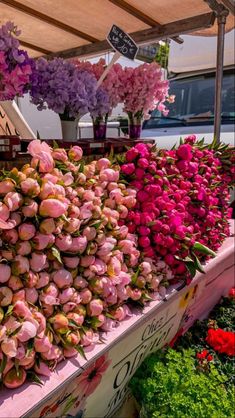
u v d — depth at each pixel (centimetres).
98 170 119
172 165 138
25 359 77
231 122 393
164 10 180
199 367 139
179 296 132
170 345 153
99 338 97
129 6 175
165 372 123
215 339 159
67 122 139
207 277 159
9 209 78
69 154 107
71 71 133
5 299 77
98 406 109
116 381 113
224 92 420
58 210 81
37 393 77
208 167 160
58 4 170
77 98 129
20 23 191
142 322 109
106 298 100
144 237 118
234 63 429
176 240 123
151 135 398
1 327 73
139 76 167
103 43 220
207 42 434
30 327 75
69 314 88
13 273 79
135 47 151
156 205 122
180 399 115
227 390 138
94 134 166
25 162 113
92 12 180
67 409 92
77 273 93
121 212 116
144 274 113
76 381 89
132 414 134
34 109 365
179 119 428
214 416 113
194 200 144
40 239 82
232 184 189
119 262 103
